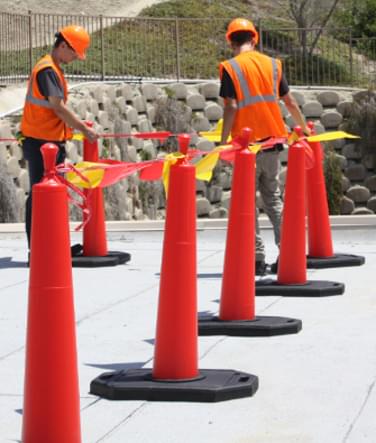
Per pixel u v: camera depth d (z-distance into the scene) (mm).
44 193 5422
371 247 13414
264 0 43375
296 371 7230
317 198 11711
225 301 8430
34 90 11516
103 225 12352
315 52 35719
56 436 5441
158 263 12328
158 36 35812
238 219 8336
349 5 39469
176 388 6559
